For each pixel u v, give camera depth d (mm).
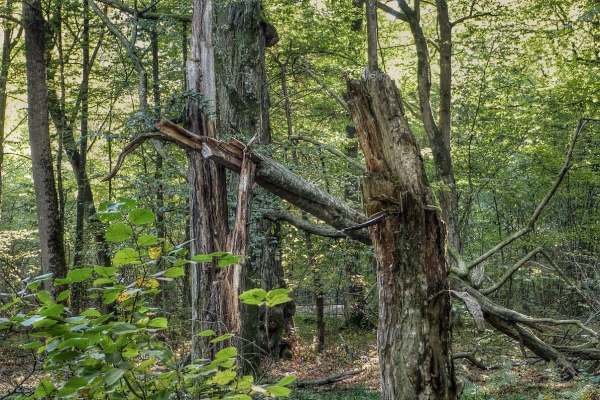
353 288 22594
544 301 21422
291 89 23516
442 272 4918
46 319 2055
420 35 22500
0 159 24859
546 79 21672
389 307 4895
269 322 17250
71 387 2098
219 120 13391
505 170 24078
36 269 25719
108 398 2244
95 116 21703
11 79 22500
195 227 7914
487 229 24828
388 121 5020
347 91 5160
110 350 2176
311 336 21984
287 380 2332
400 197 4887
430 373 4758
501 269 20000
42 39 16891
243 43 14039
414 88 27078
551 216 24891
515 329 9648
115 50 18141
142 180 11836
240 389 2428
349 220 9086
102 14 13820
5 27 21453
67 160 23000
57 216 16719
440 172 21672
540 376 10719
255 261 12984
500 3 21750
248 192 7727
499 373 9289
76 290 13625
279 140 17000
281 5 19500
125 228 2182
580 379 9461
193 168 8008
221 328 7141
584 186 22906
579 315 20609
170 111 9008
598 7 17531
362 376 14484
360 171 15539
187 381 2375
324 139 21859
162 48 17953
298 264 17625
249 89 14266
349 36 22406
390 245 4898
